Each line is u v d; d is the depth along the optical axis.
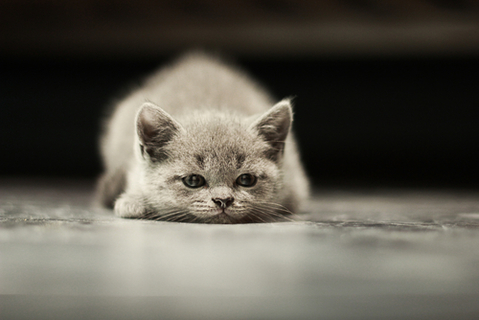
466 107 0.98
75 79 1.01
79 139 1.03
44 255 0.34
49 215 0.44
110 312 0.25
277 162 0.46
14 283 0.29
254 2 0.92
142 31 0.92
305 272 0.32
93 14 0.91
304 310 0.26
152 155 0.45
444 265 0.33
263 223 0.42
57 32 0.92
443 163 1.00
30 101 1.02
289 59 0.99
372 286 0.29
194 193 0.43
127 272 0.32
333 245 0.35
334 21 0.92
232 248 0.35
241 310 0.26
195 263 0.33
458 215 0.46
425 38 0.91
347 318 0.25
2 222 0.40
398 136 1.02
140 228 0.39
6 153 1.03
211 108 0.50
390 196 0.63
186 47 0.94
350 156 1.05
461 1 0.89
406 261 0.33
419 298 0.27
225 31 0.93
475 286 0.29
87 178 0.94
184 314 0.25
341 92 1.03
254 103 0.54
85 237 0.36
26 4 0.90
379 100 1.02
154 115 0.44
